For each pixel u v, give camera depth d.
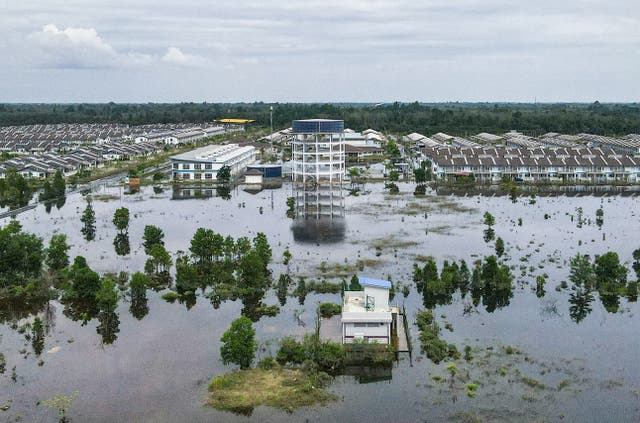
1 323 71.88
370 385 56.97
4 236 85.19
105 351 63.91
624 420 50.47
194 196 163.12
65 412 51.91
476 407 52.66
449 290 82.44
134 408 52.62
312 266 94.06
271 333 68.31
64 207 145.00
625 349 63.88
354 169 195.25
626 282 85.00
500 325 70.56
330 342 63.16
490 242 108.31
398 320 71.00
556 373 58.50
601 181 180.12
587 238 111.19
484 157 188.75
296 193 162.62
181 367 60.16
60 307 77.38
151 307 77.19
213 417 51.25
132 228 121.31
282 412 52.03
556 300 79.19
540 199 154.50
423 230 118.25
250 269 82.19
